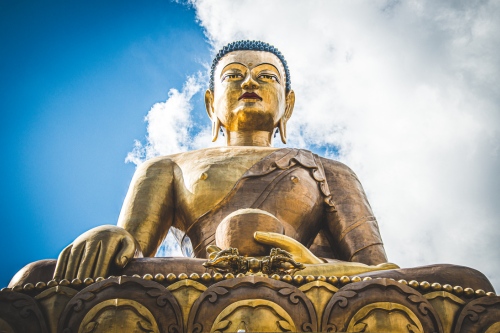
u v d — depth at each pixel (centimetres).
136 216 1230
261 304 875
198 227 1230
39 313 893
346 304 885
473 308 912
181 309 884
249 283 886
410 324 885
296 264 975
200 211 1231
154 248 1227
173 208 1270
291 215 1230
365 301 888
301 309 880
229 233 1063
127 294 887
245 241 1053
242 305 875
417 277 974
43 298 906
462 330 901
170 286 896
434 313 898
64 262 1013
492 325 903
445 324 902
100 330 871
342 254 1241
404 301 895
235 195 1233
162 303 883
